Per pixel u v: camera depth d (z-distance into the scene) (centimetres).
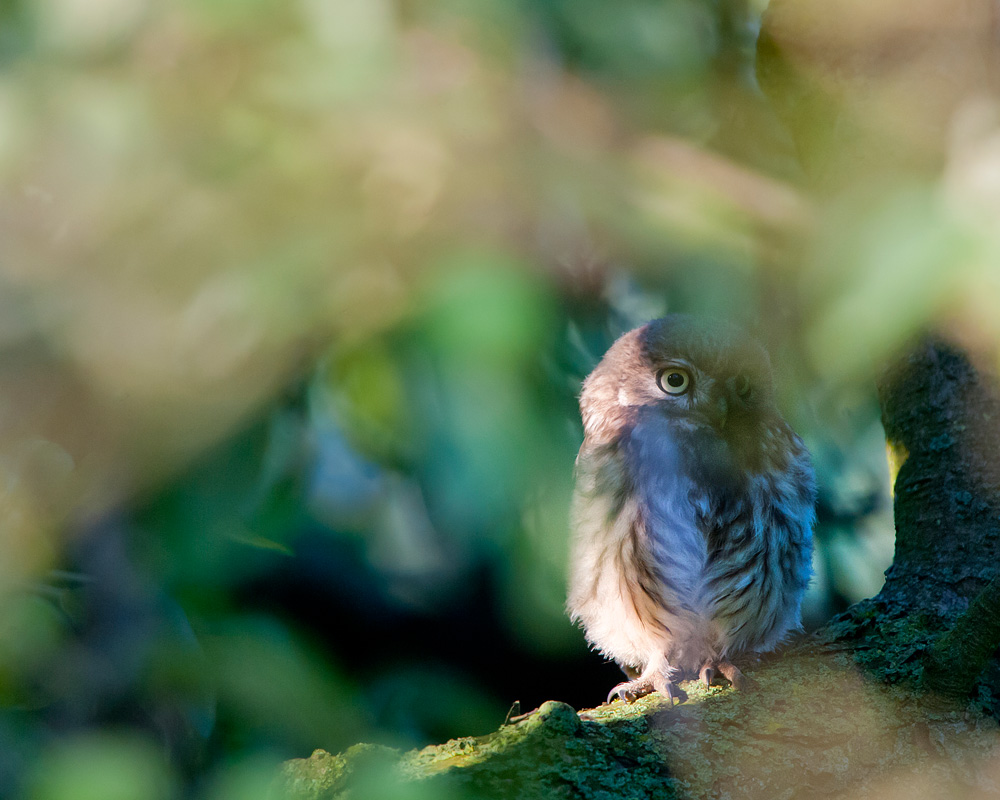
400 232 748
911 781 752
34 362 753
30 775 756
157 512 761
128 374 752
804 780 752
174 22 749
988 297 572
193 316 751
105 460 755
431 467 759
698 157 750
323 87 748
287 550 762
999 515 759
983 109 746
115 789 752
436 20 750
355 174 749
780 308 759
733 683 757
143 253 750
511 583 765
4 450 755
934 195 638
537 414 751
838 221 682
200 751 762
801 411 770
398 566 786
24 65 750
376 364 753
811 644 758
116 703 759
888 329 584
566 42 753
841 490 775
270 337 750
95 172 750
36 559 759
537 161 749
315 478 772
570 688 796
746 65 759
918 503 761
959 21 750
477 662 794
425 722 774
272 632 760
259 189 749
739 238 749
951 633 752
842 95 753
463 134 749
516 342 745
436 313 745
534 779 752
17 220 751
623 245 752
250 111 749
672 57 755
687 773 752
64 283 751
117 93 750
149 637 760
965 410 761
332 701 759
